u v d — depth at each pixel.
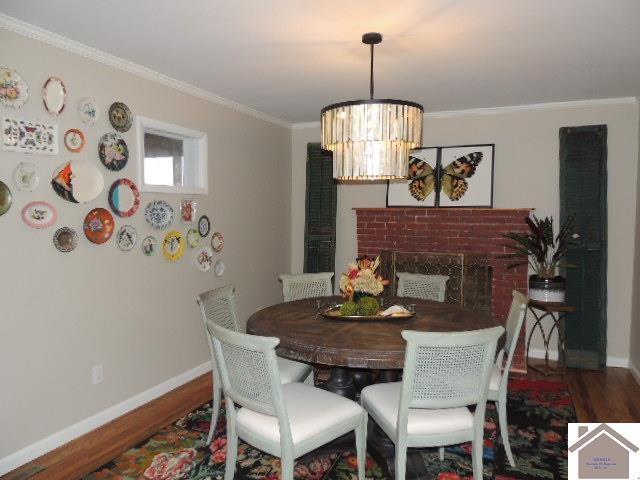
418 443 1.96
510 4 2.09
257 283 4.52
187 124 3.49
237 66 3.03
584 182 3.91
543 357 4.21
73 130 2.61
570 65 2.95
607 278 3.98
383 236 4.62
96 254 2.79
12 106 2.29
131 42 2.59
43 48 2.43
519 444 2.66
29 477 2.30
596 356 3.91
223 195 3.95
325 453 2.51
